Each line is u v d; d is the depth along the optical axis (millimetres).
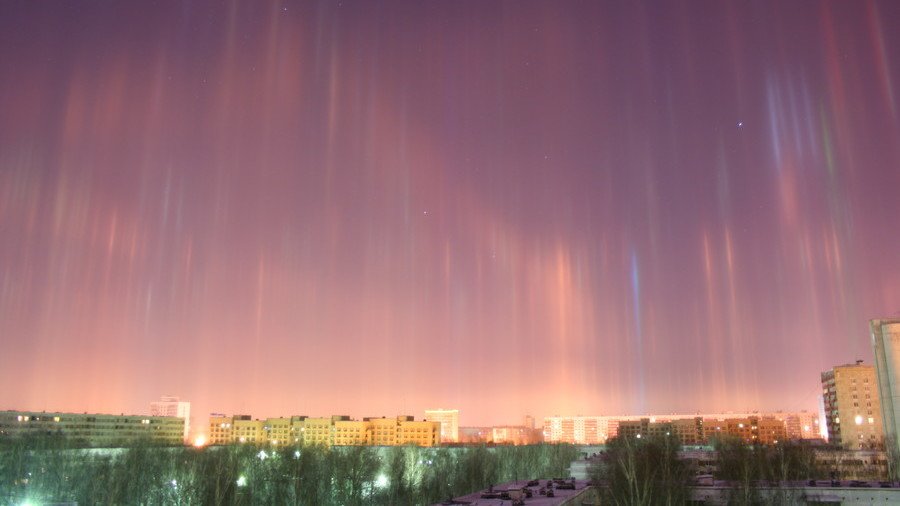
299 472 143375
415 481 158500
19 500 127625
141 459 147750
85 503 128500
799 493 90312
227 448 178500
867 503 87750
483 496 81562
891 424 138750
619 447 152750
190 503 130750
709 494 96188
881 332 142750
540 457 197750
